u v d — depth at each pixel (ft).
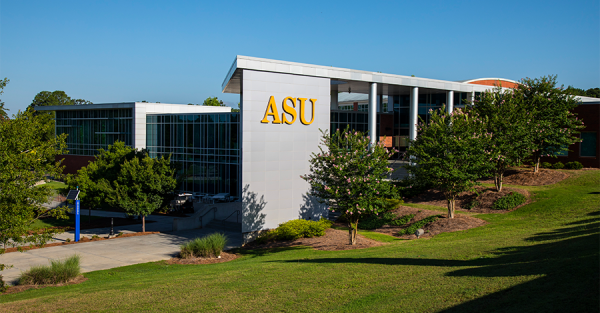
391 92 137.80
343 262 45.55
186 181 141.08
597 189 76.79
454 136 66.44
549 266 28.48
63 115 190.80
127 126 166.20
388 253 48.52
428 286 29.68
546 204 69.41
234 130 123.85
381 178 59.67
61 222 105.81
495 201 77.66
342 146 64.08
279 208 77.46
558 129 92.79
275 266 47.47
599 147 106.52
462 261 38.04
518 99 89.10
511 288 25.43
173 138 147.23
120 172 95.66
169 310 31.71
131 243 79.41
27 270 56.75
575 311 19.67
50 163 52.60
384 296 29.14
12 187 44.78
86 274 54.95
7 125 46.55
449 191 69.31
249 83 73.36
